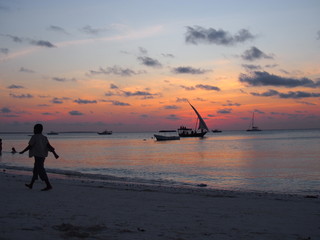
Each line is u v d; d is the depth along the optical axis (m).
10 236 4.64
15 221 5.74
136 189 12.52
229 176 23.12
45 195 9.42
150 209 7.82
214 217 7.04
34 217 6.20
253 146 74.44
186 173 25.08
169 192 11.88
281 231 5.84
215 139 139.12
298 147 66.81
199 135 153.50
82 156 46.59
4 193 9.61
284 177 22.42
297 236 5.48
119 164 33.38
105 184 14.35
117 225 5.81
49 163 34.28
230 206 8.72
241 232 5.65
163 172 25.91
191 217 6.94
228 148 68.25
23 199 8.55
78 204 8.07
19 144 101.88
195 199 9.98
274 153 49.69
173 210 7.79
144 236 5.05
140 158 42.56
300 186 18.22
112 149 69.50
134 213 7.16
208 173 25.12
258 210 8.18
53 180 15.10
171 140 134.25
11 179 14.34
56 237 4.73
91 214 6.79
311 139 117.44
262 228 6.05
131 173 25.09
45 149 10.40
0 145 43.72
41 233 4.93
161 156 46.38
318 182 19.84
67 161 37.22
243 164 32.88
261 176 23.03
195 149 66.56
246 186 18.14
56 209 7.22
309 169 27.55
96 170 27.28
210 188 16.22
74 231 5.10
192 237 5.14
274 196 12.19
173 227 5.85
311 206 9.04
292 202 9.83
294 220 6.98
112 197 9.70
